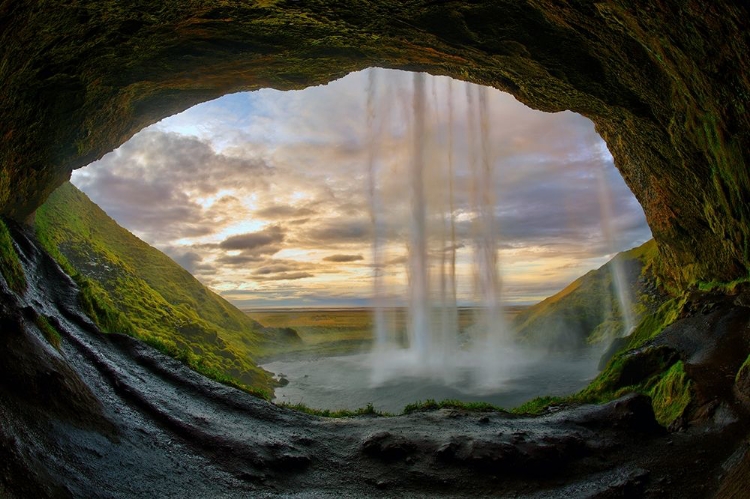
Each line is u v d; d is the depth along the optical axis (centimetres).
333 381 3553
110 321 1603
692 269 2114
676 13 935
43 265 1557
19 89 1152
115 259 3412
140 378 1188
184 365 1406
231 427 1055
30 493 536
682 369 1291
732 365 1231
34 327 955
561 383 3058
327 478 910
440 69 1681
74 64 1241
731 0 772
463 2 1229
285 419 1209
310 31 1366
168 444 894
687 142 1505
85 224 3703
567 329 4291
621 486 850
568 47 1394
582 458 1001
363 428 1186
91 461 697
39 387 752
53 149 1530
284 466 922
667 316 1995
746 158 1115
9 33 838
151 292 3403
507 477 923
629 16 1075
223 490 778
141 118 1816
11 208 1556
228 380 1433
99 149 1777
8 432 602
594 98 1645
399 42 1450
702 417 1084
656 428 1109
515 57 1460
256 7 1210
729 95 1014
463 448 1007
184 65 1495
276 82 1730
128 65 1404
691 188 1759
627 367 1586
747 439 910
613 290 4312
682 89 1215
